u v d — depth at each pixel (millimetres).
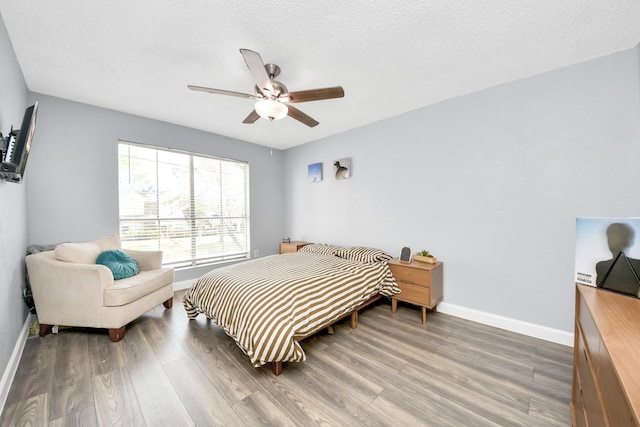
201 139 3549
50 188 2480
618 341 712
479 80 2223
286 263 2691
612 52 1825
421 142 2799
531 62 1956
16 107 1909
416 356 1872
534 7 1417
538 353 1898
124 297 2090
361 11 1447
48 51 1823
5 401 1399
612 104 1834
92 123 2709
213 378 1622
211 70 2068
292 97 1874
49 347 1963
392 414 1340
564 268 2025
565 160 2006
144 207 3129
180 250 3441
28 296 2166
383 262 2727
